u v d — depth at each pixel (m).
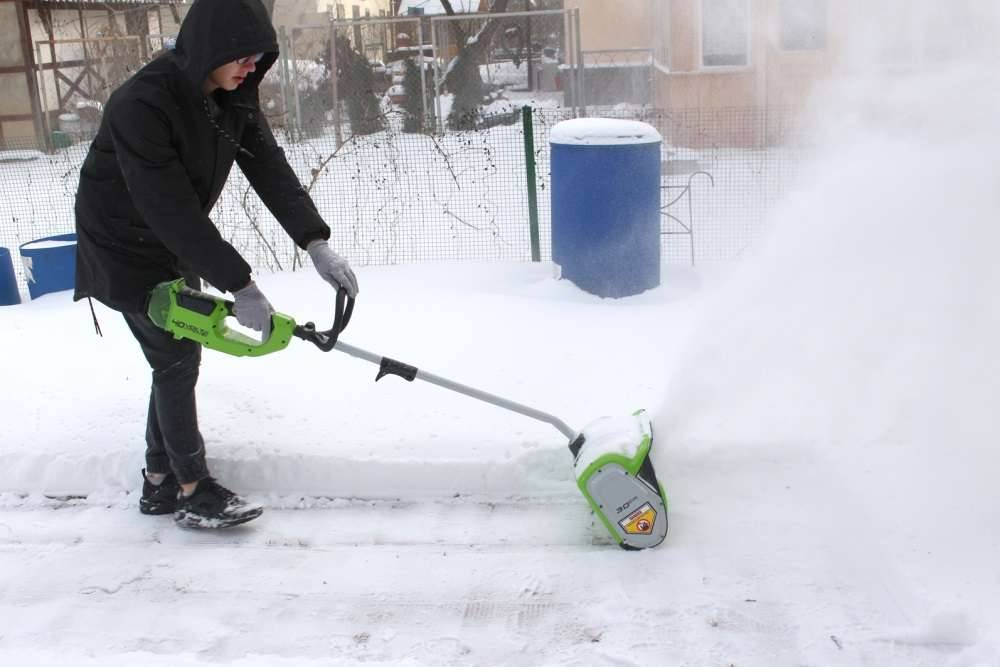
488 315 5.16
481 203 8.66
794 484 3.39
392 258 7.19
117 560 3.20
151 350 3.22
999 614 2.64
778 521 3.18
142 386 4.34
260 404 4.04
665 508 3.07
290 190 3.33
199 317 3.06
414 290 5.77
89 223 3.09
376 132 13.52
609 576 2.96
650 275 5.59
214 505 3.32
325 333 3.15
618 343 4.63
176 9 17.92
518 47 18.17
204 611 2.90
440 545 3.22
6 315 5.52
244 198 7.19
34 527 3.43
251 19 2.81
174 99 2.90
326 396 4.11
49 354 4.79
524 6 18.16
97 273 3.14
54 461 3.68
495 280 6.02
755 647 2.60
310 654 2.68
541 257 7.05
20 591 3.03
